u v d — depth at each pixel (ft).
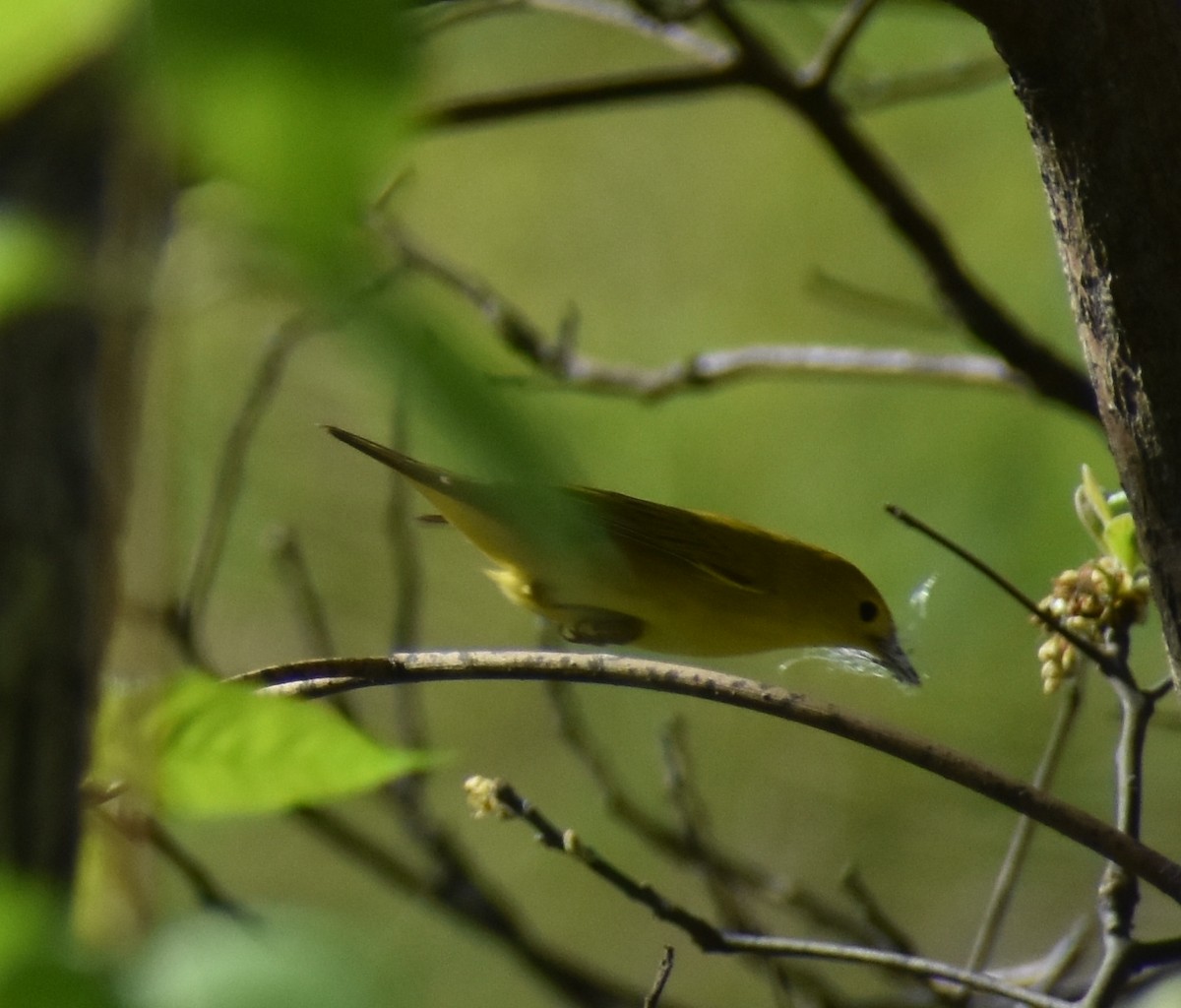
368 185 5.66
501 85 52.70
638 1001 33.14
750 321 51.42
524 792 50.65
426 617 51.31
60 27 5.72
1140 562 21.09
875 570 45.11
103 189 7.95
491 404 5.60
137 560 9.17
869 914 26.32
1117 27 16.38
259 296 6.84
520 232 53.52
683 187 52.85
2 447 9.11
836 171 51.49
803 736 51.08
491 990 46.39
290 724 8.93
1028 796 17.44
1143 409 17.37
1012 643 44.96
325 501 49.26
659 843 31.01
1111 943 19.42
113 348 8.35
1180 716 23.94
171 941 5.94
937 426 45.73
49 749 9.24
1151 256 16.88
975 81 38.73
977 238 48.47
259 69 5.43
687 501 46.83
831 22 46.01
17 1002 5.69
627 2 36.63
